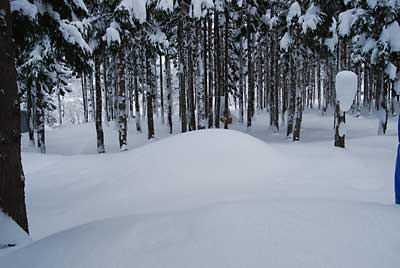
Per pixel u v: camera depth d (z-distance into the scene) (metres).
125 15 15.00
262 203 2.90
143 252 2.09
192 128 21.73
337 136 11.09
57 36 9.29
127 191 6.82
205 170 7.45
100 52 15.89
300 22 15.52
